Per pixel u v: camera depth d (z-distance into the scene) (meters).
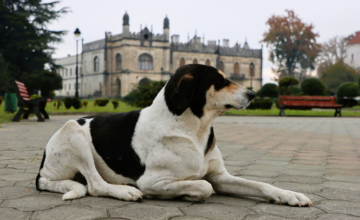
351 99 27.55
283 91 27.45
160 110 2.35
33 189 2.71
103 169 2.49
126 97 28.41
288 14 70.06
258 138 6.98
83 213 2.09
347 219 2.04
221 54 69.25
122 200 2.34
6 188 2.74
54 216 2.04
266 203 2.38
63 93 82.06
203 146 2.36
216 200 2.44
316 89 24.22
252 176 3.35
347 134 7.90
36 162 3.96
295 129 9.25
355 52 72.81
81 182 2.62
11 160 4.09
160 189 2.27
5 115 12.05
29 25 37.81
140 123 2.40
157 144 2.29
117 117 2.56
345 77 56.59
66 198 2.35
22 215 2.06
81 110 18.61
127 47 59.28
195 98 2.29
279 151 5.14
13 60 38.69
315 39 70.12
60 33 39.19
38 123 9.91
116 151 2.43
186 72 2.32
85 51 68.69
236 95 2.26
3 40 38.00
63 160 2.51
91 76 66.94
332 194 2.66
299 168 3.78
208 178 2.58
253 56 72.06
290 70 71.94
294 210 2.21
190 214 2.10
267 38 70.00
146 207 2.21
